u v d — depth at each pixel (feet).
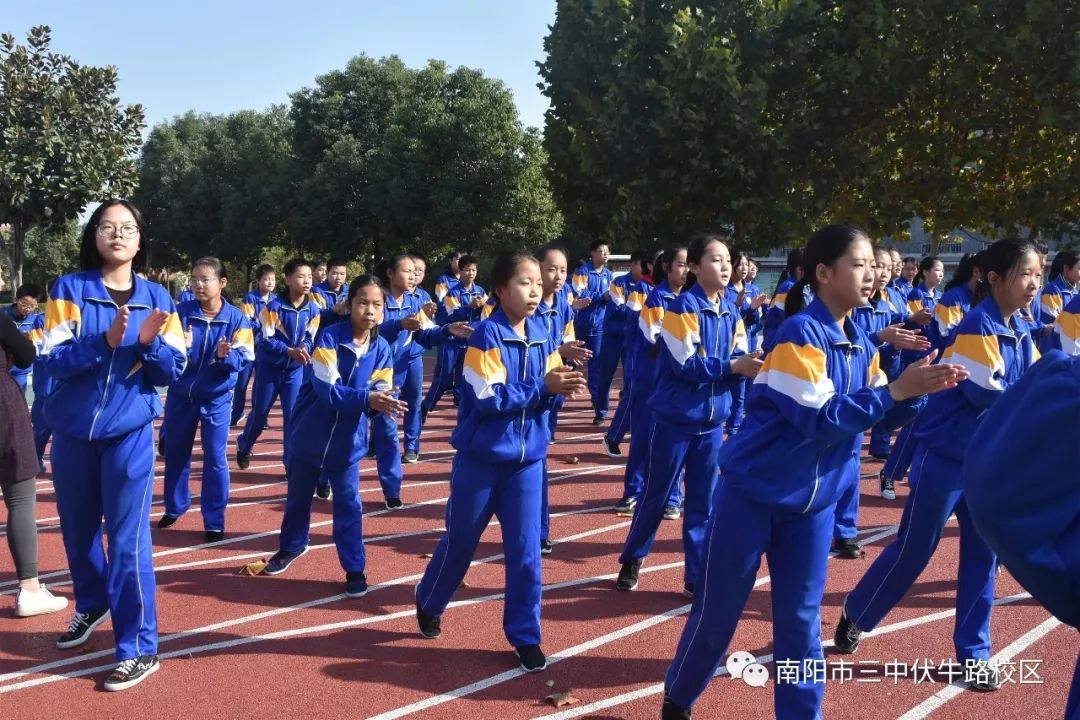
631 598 15.84
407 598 15.94
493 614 15.10
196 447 31.83
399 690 12.25
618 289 33.53
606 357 34.22
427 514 21.89
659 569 17.47
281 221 107.04
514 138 85.15
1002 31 42.86
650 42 45.55
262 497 23.88
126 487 12.48
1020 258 11.99
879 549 18.79
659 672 12.80
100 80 42.24
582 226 52.65
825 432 9.05
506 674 12.73
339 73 98.84
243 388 34.19
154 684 12.45
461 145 84.53
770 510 9.68
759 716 11.48
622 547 18.94
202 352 19.20
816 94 45.32
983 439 5.45
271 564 17.21
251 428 27.14
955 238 68.08
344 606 15.53
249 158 114.32
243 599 15.87
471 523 12.81
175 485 20.34
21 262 42.83
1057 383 5.08
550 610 15.24
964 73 43.68
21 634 14.29
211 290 19.12
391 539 19.77
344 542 15.88
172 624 14.69
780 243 48.93
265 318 26.58
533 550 12.78
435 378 34.12
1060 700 11.87
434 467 27.48
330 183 91.25
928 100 46.09
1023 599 15.76
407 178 86.53
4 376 14.73
